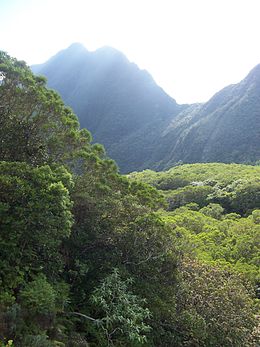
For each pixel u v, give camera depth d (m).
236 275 14.36
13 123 10.40
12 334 6.66
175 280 11.56
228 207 41.78
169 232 11.69
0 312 6.77
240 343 11.47
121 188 12.02
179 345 10.70
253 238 23.83
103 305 8.98
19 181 7.81
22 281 7.68
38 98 10.54
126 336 9.00
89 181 11.07
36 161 10.38
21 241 8.01
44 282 7.79
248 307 12.73
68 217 8.25
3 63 10.36
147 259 10.84
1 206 7.51
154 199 12.82
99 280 9.95
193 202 43.75
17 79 10.33
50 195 7.79
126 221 11.33
